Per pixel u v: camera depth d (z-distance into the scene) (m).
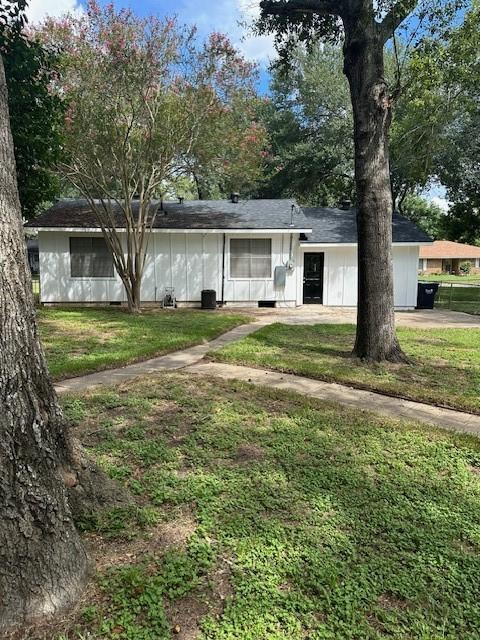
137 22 10.74
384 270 6.70
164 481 3.07
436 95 9.62
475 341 8.63
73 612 1.92
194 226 14.06
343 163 23.20
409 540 2.49
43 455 1.97
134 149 12.28
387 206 6.66
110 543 2.41
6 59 7.72
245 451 3.59
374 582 2.14
